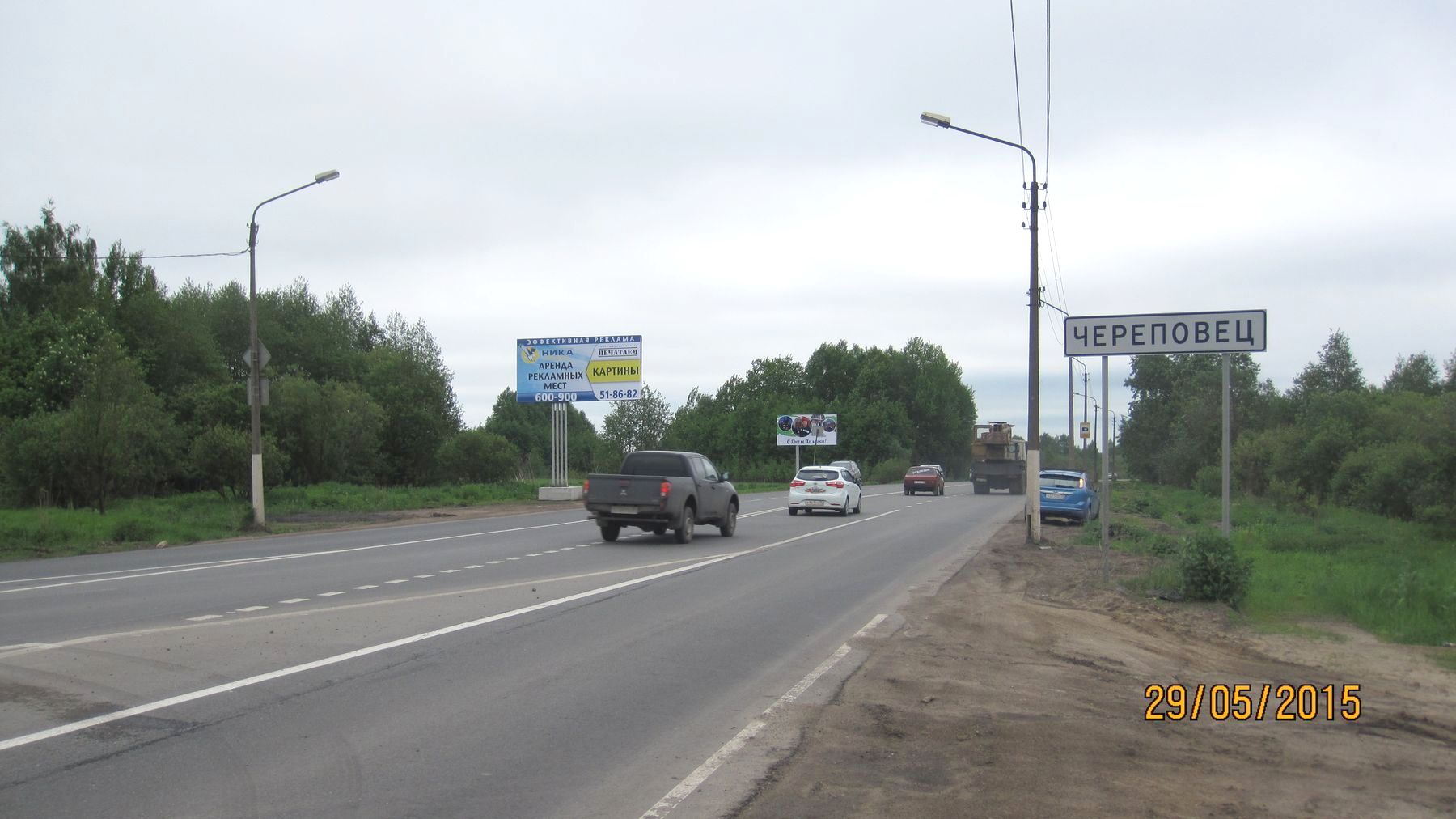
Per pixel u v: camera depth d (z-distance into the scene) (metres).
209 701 7.81
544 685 8.55
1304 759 6.74
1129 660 9.91
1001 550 21.42
